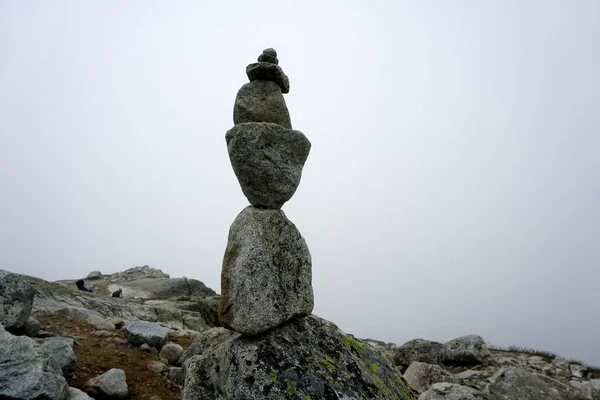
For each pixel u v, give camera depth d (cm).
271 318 127
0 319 208
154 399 191
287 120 151
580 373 343
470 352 361
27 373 147
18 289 219
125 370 215
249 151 137
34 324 228
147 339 254
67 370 191
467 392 205
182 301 572
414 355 371
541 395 252
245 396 111
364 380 132
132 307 448
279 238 138
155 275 927
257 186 141
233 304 129
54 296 382
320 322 149
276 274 132
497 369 344
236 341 131
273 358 121
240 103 148
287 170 143
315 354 130
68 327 271
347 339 148
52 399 146
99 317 312
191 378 136
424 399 207
